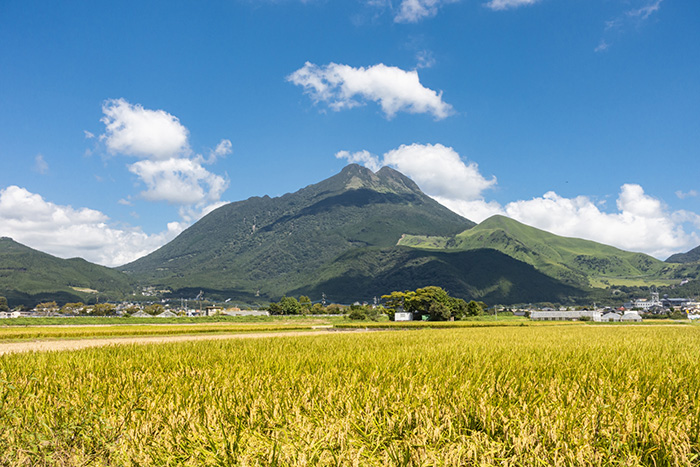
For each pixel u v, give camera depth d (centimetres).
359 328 7812
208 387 1048
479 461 614
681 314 16825
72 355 1955
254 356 1808
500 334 4178
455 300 13575
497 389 995
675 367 1396
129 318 10081
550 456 625
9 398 909
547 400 890
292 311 15838
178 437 700
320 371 1291
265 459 628
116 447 660
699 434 688
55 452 646
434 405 845
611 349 2141
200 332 6016
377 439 686
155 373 1362
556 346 2362
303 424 736
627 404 844
